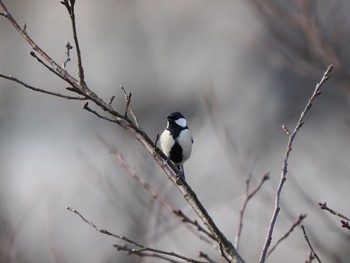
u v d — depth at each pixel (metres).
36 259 13.71
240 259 4.88
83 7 21.64
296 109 18.83
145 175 8.35
